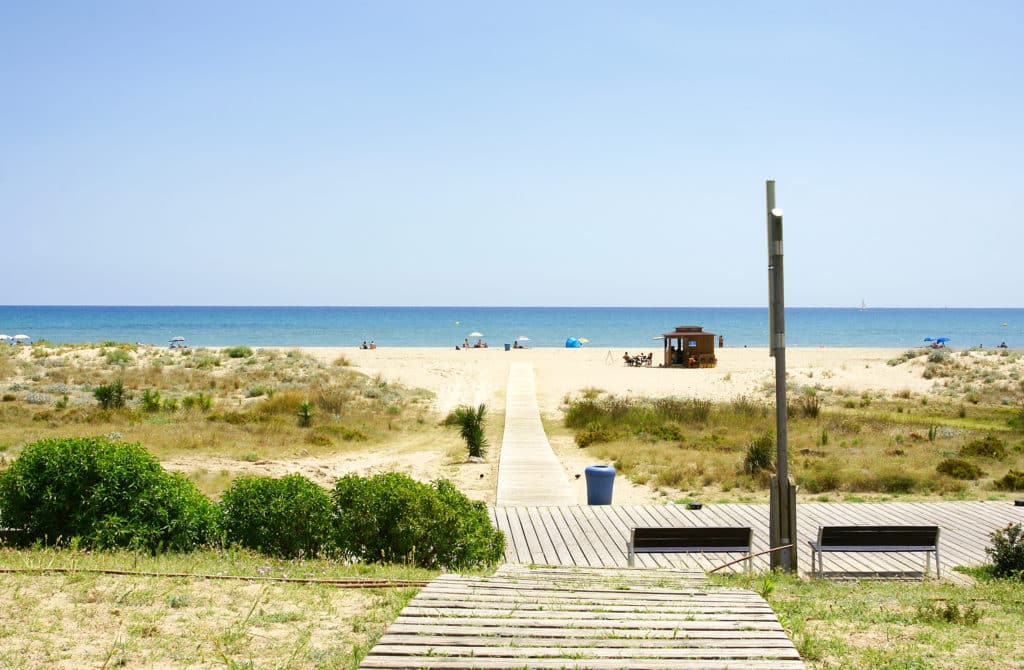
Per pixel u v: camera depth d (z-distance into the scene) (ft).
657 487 59.77
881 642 18.78
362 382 127.65
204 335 382.42
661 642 15.49
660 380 141.79
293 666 15.08
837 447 75.77
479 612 17.85
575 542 41.34
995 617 22.72
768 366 168.86
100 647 15.79
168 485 29.71
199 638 16.65
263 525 30.27
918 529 34.32
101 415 84.28
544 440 82.89
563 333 422.82
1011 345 352.49
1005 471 64.80
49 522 28.40
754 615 18.12
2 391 104.78
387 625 18.10
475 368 157.58
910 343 346.95
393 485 30.91
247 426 85.40
